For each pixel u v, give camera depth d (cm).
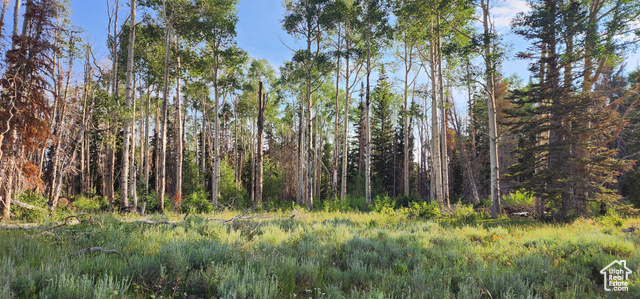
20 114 1142
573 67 1466
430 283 482
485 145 3325
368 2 2172
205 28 2156
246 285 427
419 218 1614
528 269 553
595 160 1370
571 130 1403
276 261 562
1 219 1124
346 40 2525
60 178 1667
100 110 1667
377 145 4234
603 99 1483
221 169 3033
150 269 490
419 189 4262
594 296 460
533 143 1513
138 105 3250
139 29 2162
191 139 5006
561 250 720
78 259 500
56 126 1827
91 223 870
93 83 1983
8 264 442
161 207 1705
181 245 631
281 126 4462
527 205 2214
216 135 2327
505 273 520
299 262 604
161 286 438
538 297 446
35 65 1175
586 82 1577
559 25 1444
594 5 1780
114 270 481
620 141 2634
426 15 1928
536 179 1433
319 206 2573
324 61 2361
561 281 515
